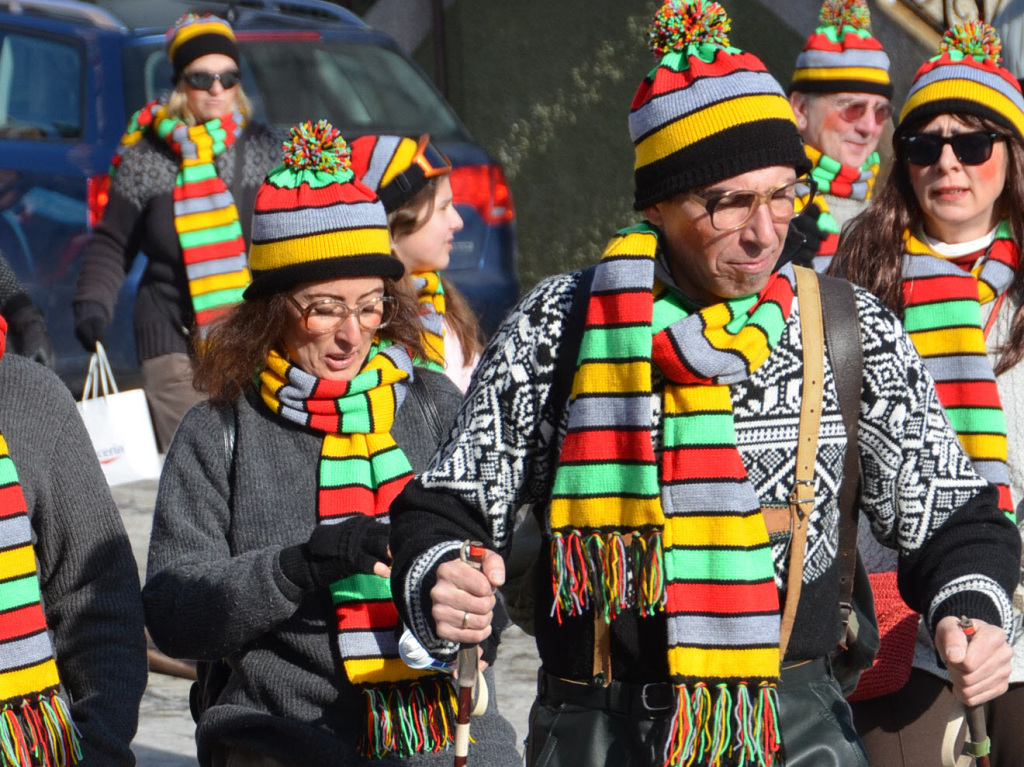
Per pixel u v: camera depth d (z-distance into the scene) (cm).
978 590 900
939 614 905
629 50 3534
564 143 3656
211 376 1114
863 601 1001
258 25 2975
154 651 1953
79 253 2767
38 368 1013
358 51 3056
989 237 1306
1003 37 2544
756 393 898
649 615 889
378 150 1488
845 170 1920
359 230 1105
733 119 866
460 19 3728
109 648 988
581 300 922
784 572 902
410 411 1149
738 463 888
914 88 1306
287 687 1067
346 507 1090
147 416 2106
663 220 907
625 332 891
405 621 921
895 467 927
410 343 1158
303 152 1118
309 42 3000
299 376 1095
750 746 870
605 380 894
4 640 930
